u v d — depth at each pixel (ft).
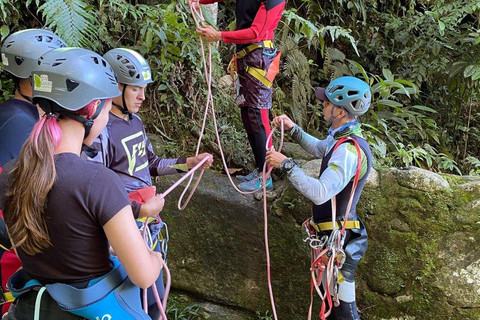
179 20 11.36
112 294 4.39
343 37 14.90
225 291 9.78
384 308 9.10
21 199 3.92
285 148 10.93
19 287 4.57
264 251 9.60
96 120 4.38
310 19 14.17
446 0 13.80
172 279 9.86
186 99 11.62
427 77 13.97
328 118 7.23
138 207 5.13
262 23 8.34
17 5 10.48
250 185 9.67
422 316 8.91
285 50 12.56
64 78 4.07
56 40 6.37
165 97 11.14
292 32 13.48
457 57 13.79
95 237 4.15
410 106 14.44
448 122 14.82
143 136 6.86
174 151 10.77
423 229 8.95
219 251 9.75
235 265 9.73
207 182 9.99
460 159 14.70
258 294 9.70
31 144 3.96
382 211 9.11
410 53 14.43
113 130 6.32
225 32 8.39
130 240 4.09
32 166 3.91
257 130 9.18
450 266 8.82
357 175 6.75
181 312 9.64
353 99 6.80
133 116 6.78
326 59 13.51
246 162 11.05
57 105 4.10
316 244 7.41
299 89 12.62
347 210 6.89
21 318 4.44
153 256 4.48
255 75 8.87
